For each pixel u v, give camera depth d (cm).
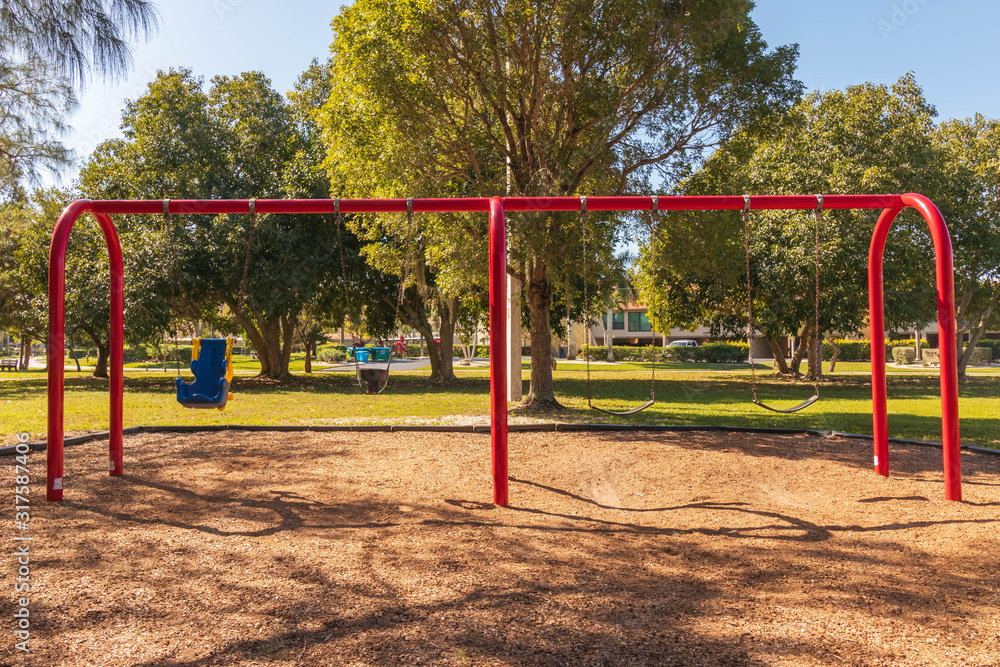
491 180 1117
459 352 5806
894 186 1927
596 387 1989
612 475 629
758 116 1061
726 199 603
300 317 2884
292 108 2328
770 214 2055
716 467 661
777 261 2008
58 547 407
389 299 2373
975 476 627
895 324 2058
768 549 409
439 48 995
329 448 765
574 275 1148
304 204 581
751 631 287
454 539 426
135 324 2023
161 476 620
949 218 2069
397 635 281
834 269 1919
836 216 1962
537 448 769
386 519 475
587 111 1037
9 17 625
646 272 2052
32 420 1024
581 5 953
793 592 335
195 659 259
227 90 2322
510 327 1385
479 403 1385
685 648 270
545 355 1185
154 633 283
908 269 2006
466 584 344
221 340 705
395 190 1086
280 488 572
